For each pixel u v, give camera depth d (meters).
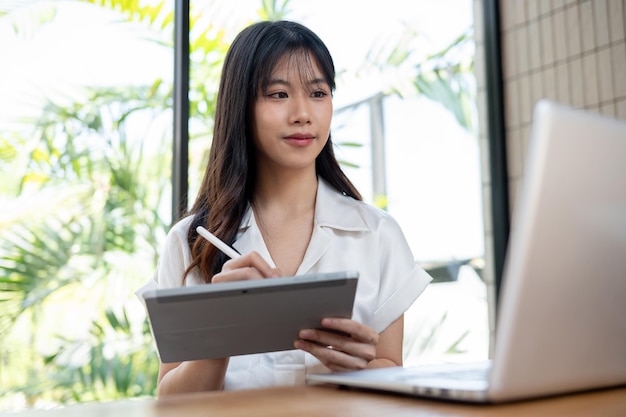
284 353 1.28
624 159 0.70
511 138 2.80
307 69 1.32
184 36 2.20
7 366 2.27
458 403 0.69
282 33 1.34
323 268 1.34
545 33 2.71
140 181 2.40
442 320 2.61
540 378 0.67
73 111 2.34
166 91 2.37
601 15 2.54
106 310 2.38
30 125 2.31
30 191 2.32
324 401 0.73
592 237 0.67
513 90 2.82
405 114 2.63
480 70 2.84
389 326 1.35
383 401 0.72
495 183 2.79
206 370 1.17
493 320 2.69
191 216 1.41
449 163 2.70
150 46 2.37
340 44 2.54
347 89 2.53
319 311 0.94
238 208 1.36
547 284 0.65
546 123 0.62
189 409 0.70
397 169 2.59
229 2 2.40
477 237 2.71
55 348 2.32
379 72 2.60
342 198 1.43
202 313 0.88
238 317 0.90
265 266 1.06
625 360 0.75
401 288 1.36
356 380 0.79
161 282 1.37
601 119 0.68
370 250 1.37
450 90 2.75
